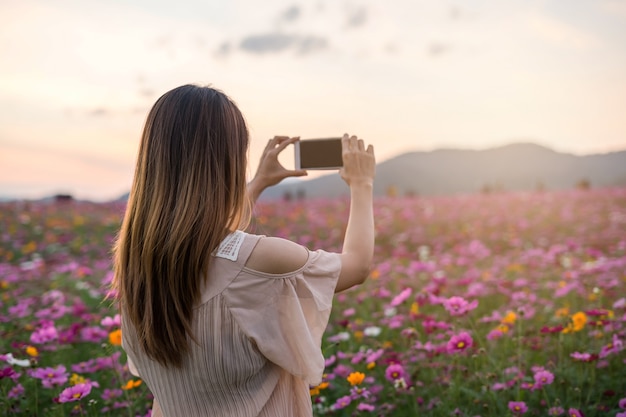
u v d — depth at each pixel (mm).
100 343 3932
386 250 9219
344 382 3344
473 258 7508
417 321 4082
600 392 2992
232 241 1435
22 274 7000
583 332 3793
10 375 2779
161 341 1430
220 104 1496
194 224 1402
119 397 3080
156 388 1519
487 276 5984
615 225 10227
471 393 3035
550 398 3035
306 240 9773
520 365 3201
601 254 7004
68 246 9781
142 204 1474
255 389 1460
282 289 1421
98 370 3422
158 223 1428
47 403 3088
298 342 1411
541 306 4895
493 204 14109
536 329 4164
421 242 9859
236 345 1413
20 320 4309
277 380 1495
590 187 18391
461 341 3084
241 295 1407
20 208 13148
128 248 1504
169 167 1448
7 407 2807
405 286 5578
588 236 9406
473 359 3428
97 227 11352
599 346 3461
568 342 3559
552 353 3617
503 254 8688
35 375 2834
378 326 4496
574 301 4887
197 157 1438
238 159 1485
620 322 3695
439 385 3193
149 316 1429
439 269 6949
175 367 1452
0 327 4098
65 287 6438
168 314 1410
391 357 3357
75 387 2666
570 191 16656
